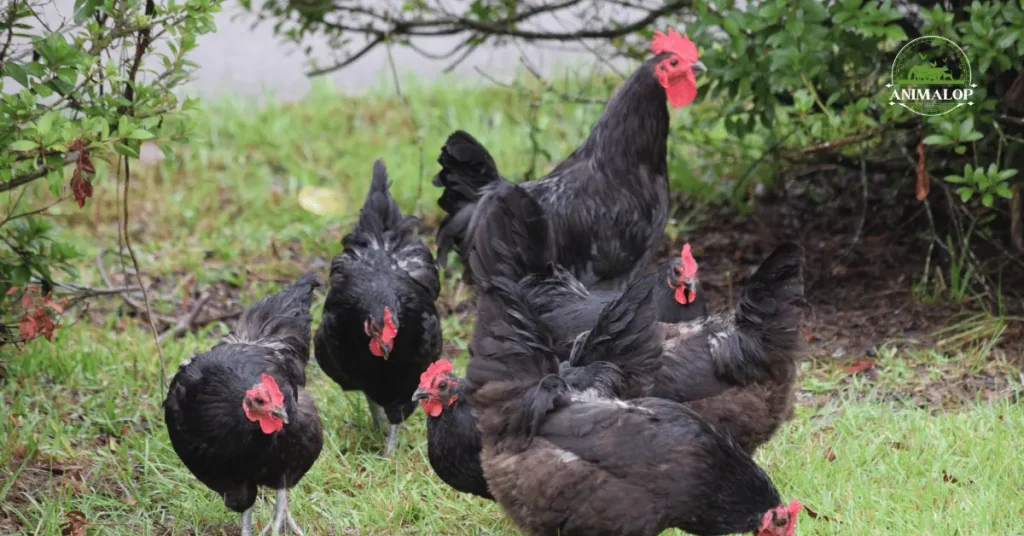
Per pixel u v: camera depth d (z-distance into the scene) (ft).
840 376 21.80
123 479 17.87
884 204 28.68
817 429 19.53
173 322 24.85
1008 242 25.77
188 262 28.07
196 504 17.34
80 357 22.25
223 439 15.30
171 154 17.60
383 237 20.94
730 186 29.99
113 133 16.75
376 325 17.99
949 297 24.62
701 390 16.74
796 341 16.84
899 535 15.46
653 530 14.10
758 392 16.84
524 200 17.20
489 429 14.76
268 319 17.88
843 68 24.03
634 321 15.60
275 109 39.47
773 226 29.17
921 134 23.26
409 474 18.39
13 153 16.57
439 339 19.67
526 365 14.83
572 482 13.99
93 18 19.31
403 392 19.31
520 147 34.68
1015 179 23.38
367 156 35.40
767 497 14.20
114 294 24.14
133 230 30.81
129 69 17.70
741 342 16.74
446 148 21.35
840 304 24.98
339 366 19.36
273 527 16.10
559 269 18.84
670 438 13.98
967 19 23.34
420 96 40.47
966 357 22.00
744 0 23.76
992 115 22.03
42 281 20.15
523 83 39.58
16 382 20.88
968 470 17.46
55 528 16.01
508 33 29.14
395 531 16.72
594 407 14.32
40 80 17.15
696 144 28.32
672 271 18.62
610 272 21.86
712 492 13.97
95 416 20.03
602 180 21.62
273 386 15.10
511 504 14.60
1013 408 19.66
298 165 34.96
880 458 18.12
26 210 23.22
